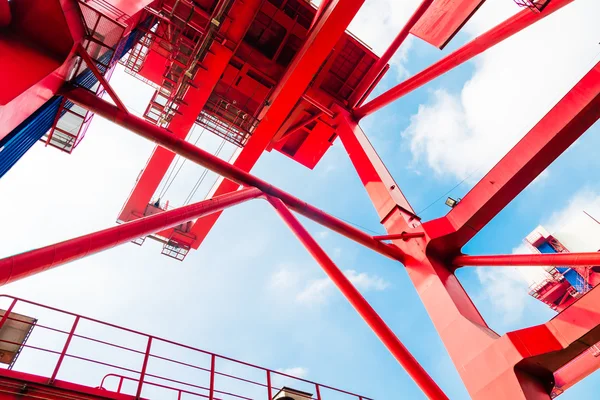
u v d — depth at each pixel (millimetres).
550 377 12867
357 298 14133
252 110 25203
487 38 17641
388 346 13273
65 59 10172
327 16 17594
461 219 17000
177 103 21547
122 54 17438
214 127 24016
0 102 8062
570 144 14688
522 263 15000
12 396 6621
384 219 20172
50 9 9625
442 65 19812
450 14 20359
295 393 11016
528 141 15312
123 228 10680
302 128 28359
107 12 11430
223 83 24578
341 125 25312
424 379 12680
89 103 12867
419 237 18078
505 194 15992
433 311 16203
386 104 23953
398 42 24172
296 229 15805
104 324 9031
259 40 24688
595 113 13797
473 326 14508
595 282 33250
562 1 14320
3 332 10109
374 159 22438
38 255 8570
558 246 38969
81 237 9625
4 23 9617
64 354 7836
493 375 13031
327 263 14898
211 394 8859
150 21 20328
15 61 9117
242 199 15617
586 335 11617
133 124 14219
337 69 27312
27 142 11523
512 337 12953
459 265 17562
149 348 9078
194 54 20109
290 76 19781
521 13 16156
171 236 26281
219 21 19391
